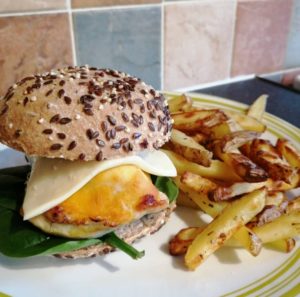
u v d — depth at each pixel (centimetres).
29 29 28
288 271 18
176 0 33
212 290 17
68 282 18
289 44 43
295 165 22
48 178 18
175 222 22
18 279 18
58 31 29
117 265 19
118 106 18
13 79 29
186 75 38
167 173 20
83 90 18
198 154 21
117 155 17
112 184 17
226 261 19
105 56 32
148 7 32
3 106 18
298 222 19
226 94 38
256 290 17
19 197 20
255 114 28
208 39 37
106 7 31
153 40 34
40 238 18
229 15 37
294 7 41
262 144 23
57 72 20
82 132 17
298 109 35
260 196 19
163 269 19
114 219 17
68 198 17
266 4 39
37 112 17
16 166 23
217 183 22
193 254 18
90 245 18
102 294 17
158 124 19
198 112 24
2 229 18
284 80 45
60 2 28
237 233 18
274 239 19
